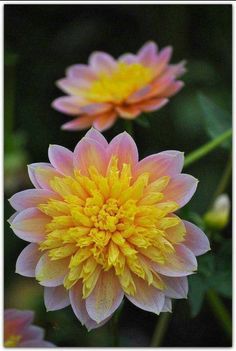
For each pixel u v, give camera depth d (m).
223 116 0.66
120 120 0.64
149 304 0.49
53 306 0.49
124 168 0.49
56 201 0.49
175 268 0.49
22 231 0.49
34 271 0.49
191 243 0.49
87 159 0.49
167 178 0.49
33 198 0.49
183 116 0.81
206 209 0.80
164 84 0.63
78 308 0.49
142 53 0.69
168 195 0.49
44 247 0.48
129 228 0.49
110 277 0.49
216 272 0.59
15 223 0.48
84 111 0.63
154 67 0.66
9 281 0.76
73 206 0.49
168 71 0.65
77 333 0.67
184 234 0.48
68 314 0.64
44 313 0.67
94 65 0.69
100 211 0.49
